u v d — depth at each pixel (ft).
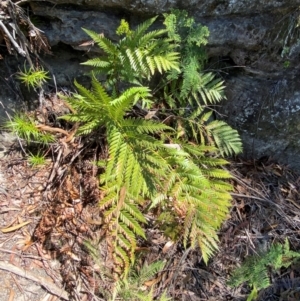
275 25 3.51
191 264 3.78
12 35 3.30
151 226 3.77
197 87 3.62
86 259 3.55
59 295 3.43
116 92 3.63
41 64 3.70
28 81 3.43
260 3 3.31
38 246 3.60
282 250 3.65
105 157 3.81
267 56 3.74
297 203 4.30
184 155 3.51
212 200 3.42
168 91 3.92
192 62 3.51
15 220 3.69
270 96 4.05
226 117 4.20
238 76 3.99
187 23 3.26
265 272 3.46
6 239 3.59
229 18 3.45
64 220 3.67
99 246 3.63
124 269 3.48
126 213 3.37
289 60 3.76
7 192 3.80
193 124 4.00
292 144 4.33
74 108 3.61
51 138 3.77
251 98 4.06
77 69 3.82
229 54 3.82
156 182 3.25
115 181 3.40
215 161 3.76
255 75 3.94
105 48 3.24
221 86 3.95
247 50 3.72
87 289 3.46
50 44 3.54
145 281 3.63
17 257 3.53
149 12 3.30
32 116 3.84
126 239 3.63
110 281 3.50
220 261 3.84
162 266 3.54
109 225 3.34
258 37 3.58
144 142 3.25
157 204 3.63
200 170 3.60
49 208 3.70
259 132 4.22
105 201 3.34
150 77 3.61
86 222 3.66
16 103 3.77
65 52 3.68
